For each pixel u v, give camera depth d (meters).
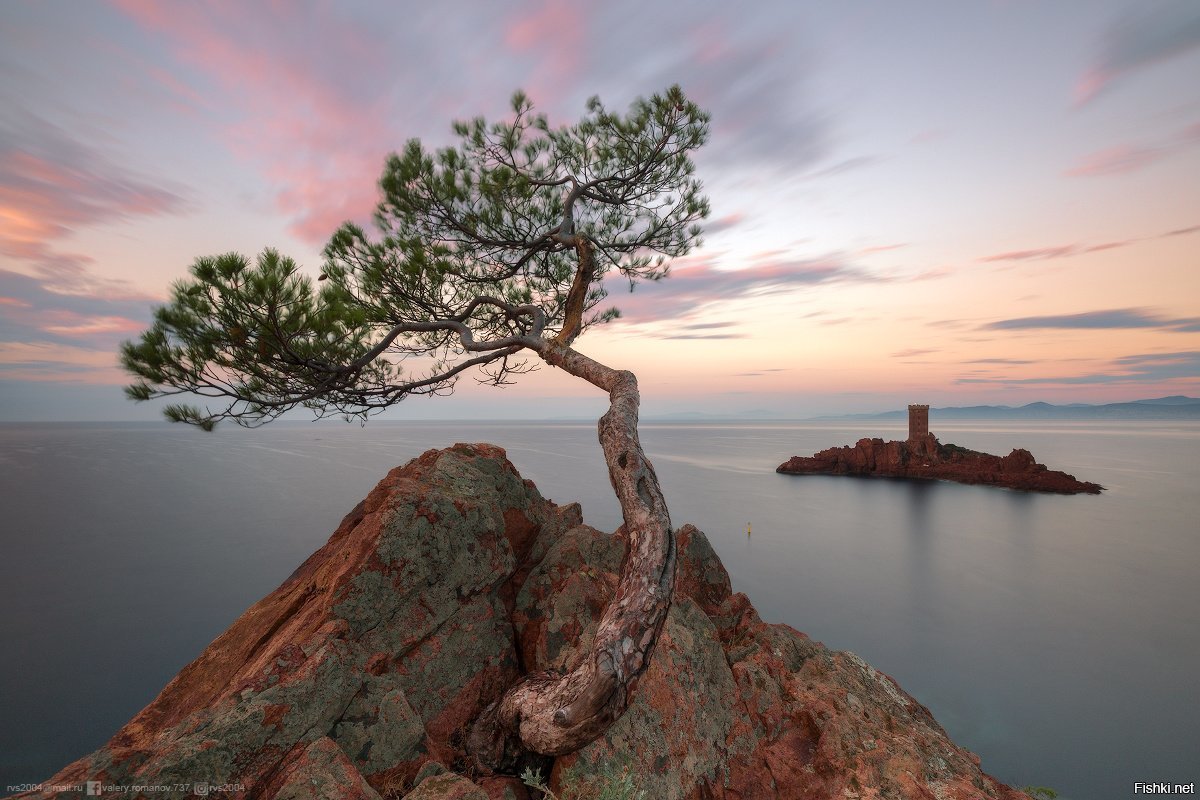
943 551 98.00
